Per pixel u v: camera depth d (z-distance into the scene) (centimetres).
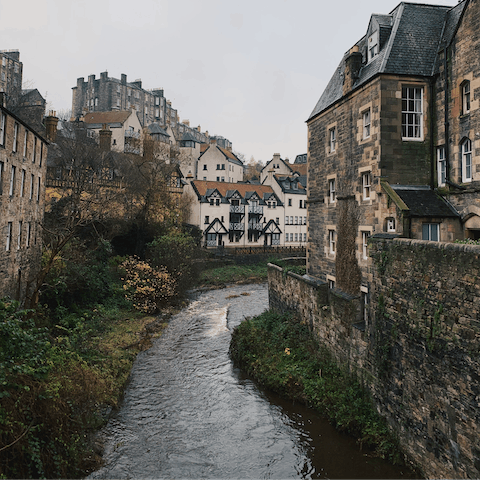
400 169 1545
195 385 1692
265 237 5816
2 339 990
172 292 3033
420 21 1673
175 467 1167
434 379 1027
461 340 931
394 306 1209
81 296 2431
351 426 1297
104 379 1533
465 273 922
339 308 1617
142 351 2069
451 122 1481
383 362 1262
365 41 1880
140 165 4009
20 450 829
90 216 2602
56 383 1049
